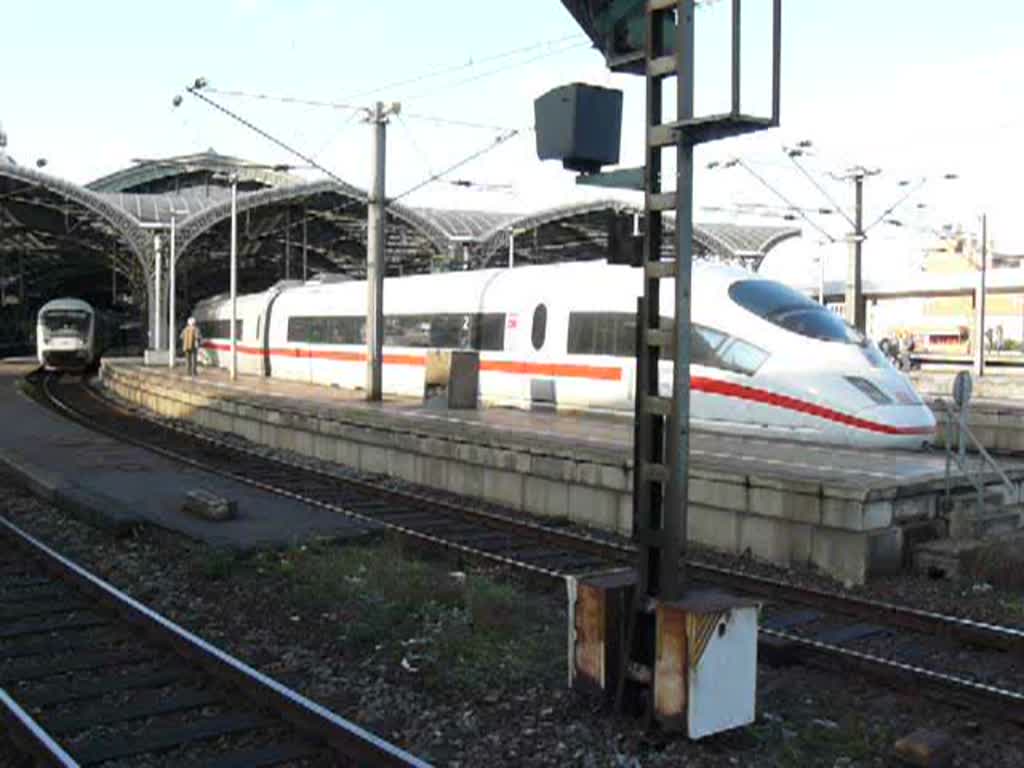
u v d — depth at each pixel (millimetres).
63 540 11828
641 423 5953
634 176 6090
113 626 8211
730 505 11602
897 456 13922
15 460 17359
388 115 24219
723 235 56688
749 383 16453
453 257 51312
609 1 6172
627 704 6043
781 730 5988
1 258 70938
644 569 5938
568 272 21375
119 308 89375
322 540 10883
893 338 60312
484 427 17328
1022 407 26078
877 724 6238
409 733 5984
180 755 5715
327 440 20422
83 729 6043
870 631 8367
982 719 6391
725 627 5582
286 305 34781
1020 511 11773
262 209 52594
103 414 31062
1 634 7891
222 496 13180
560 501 14297
